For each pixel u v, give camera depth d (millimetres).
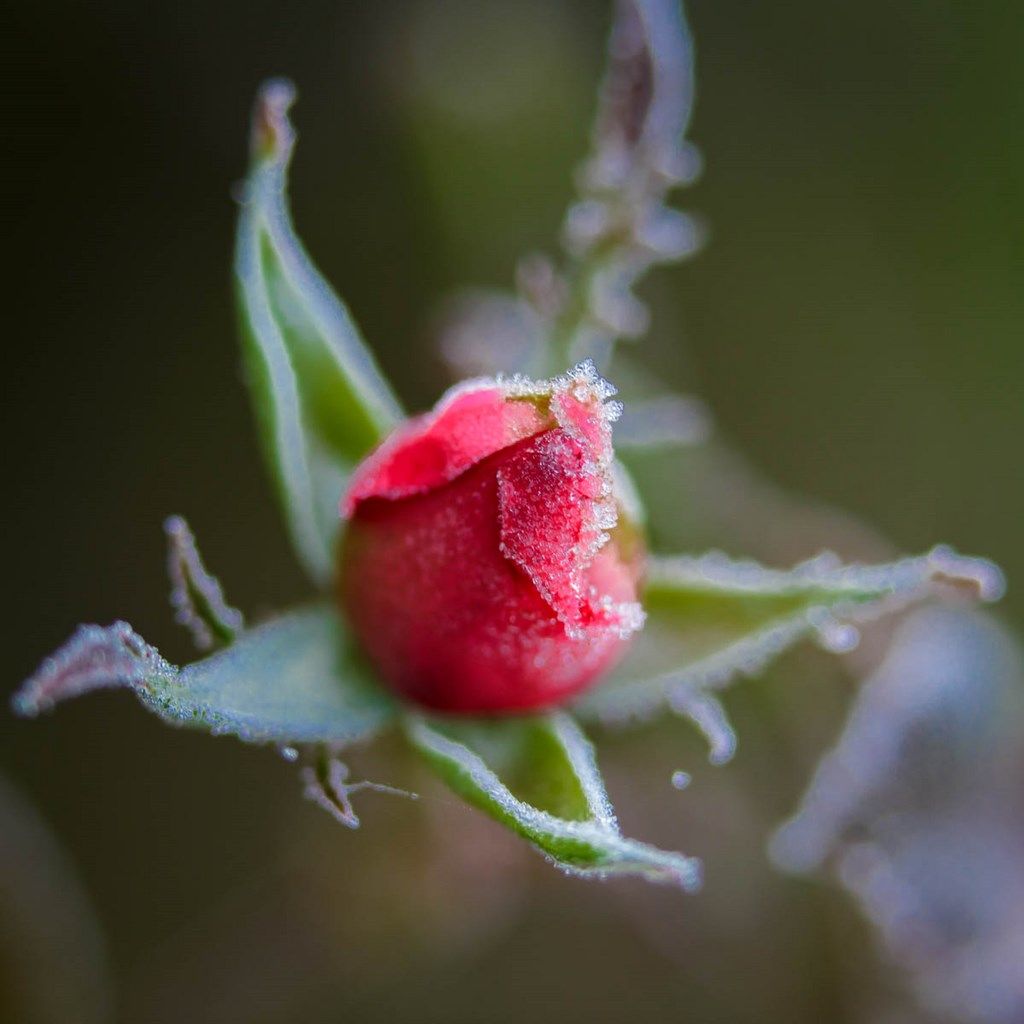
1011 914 254
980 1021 255
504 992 310
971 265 338
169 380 332
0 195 325
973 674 253
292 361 215
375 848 250
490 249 270
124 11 329
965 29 341
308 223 333
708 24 351
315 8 340
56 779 312
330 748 207
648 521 252
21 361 326
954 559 214
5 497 323
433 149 270
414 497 206
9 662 315
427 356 268
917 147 343
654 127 228
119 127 330
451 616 206
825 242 345
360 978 258
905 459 340
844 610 215
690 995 311
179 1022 260
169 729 318
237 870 312
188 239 334
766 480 338
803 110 349
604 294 227
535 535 203
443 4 273
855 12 349
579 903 275
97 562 323
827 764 254
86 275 330
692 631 216
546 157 271
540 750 209
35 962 240
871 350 342
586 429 202
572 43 303
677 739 257
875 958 260
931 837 253
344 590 209
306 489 213
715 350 342
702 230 312
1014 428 336
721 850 262
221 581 325
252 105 335
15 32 323
